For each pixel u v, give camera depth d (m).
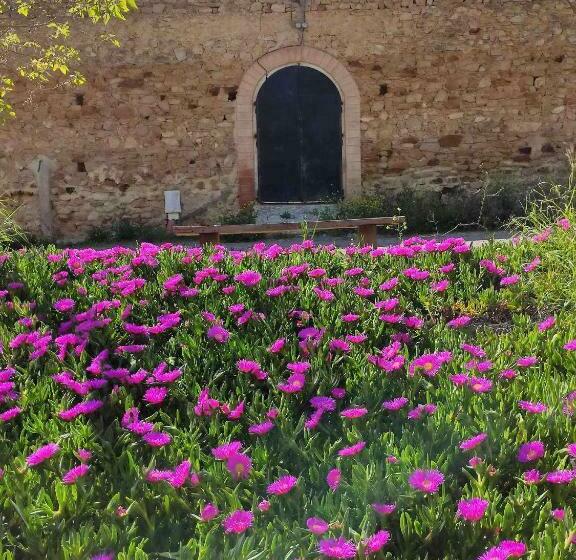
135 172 10.37
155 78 10.23
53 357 2.54
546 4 10.36
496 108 10.52
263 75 10.34
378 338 2.79
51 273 3.94
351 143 10.45
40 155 10.27
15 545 1.47
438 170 10.57
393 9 10.27
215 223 10.45
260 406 2.18
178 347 2.76
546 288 3.38
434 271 3.73
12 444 1.97
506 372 2.17
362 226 6.75
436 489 1.51
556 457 1.78
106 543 1.43
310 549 1.41
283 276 3.47
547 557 1.33
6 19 9.85
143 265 3.89
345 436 1.96
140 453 1.91
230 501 1.60
